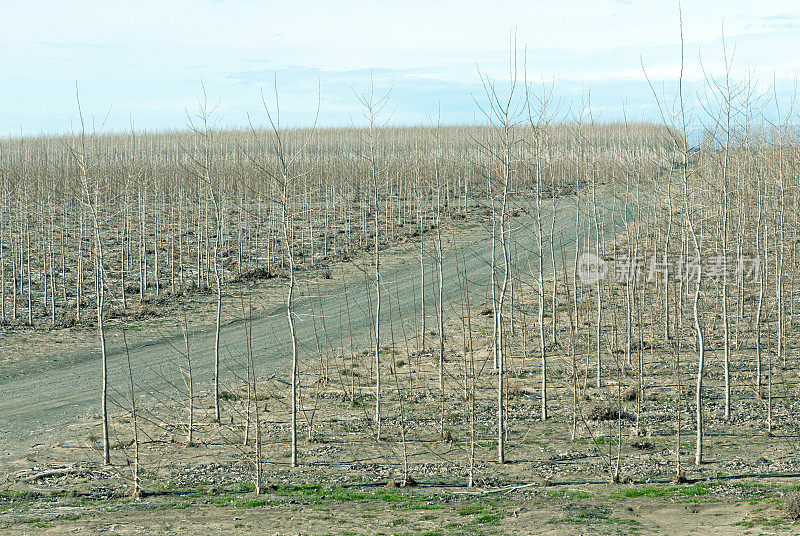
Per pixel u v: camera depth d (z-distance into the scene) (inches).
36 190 3065.9
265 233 3253.0
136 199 3545.8
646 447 1103.6
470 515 801.6
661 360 1578.5
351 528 756.6
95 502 894.4
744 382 1413.6
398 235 3198.8
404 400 1392.7
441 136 4800.7
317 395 1312.7
